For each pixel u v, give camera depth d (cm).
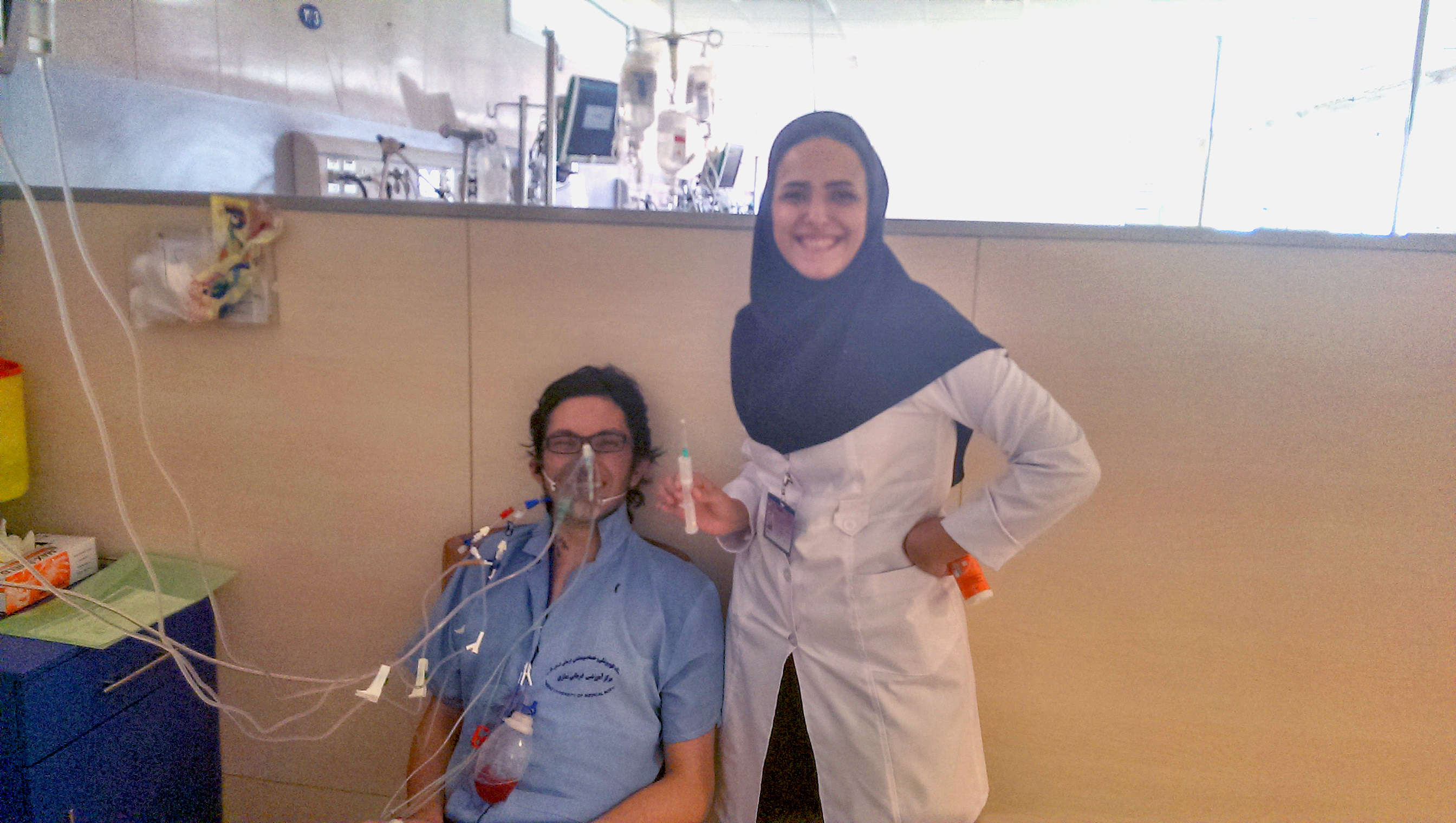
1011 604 124
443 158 304
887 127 732
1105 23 491
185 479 142
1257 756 124
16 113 154
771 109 679
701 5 469
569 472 117
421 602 139
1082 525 121
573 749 110
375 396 134
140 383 140
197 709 140
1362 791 122
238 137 219
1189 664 122
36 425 144
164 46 197
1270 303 111
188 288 131
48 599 130
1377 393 112
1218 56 246
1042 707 127
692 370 125
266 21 238
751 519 113
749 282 117
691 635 114
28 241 137
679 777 111
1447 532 113
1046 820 130
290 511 141
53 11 118
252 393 138
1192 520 118
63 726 113
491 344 129
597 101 197
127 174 184
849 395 99
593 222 123
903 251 116
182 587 139
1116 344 115
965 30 511
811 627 104
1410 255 107
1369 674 119
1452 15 318
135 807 127
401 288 130
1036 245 114
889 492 100
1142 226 111
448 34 352
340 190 249
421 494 136
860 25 503
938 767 104
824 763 106
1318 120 550
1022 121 731
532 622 116
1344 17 445
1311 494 115
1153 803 127
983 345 93
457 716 122
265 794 148
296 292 133
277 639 145
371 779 144
